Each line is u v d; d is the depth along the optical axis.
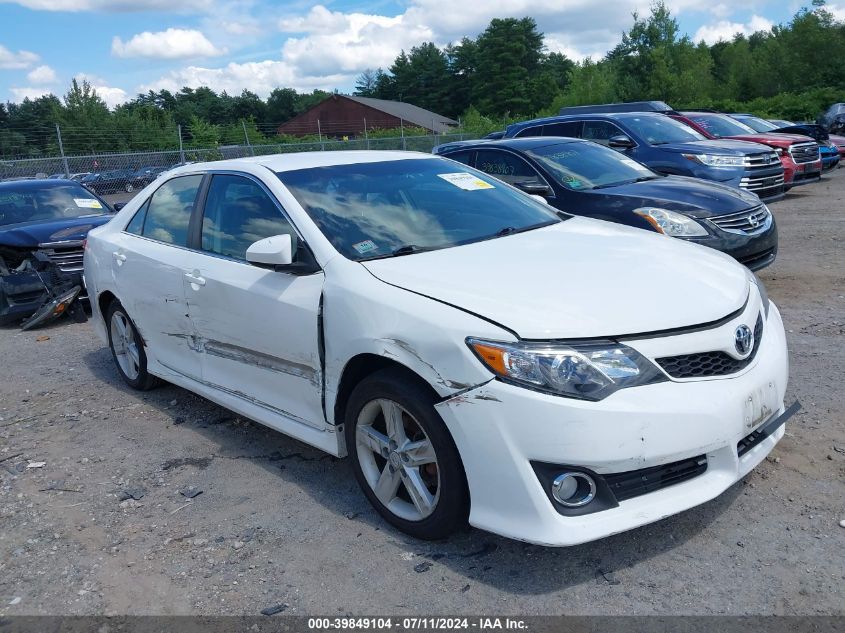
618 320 2.91
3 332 8.07
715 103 45.25
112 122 30.41
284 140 36.91
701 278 3.38
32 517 3.81
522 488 2.81
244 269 4.07
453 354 2.92
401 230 3.91
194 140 31.88
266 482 4.00
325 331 3.50
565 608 2.79
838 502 3.35
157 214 5.09
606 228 4.26
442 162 4.85
